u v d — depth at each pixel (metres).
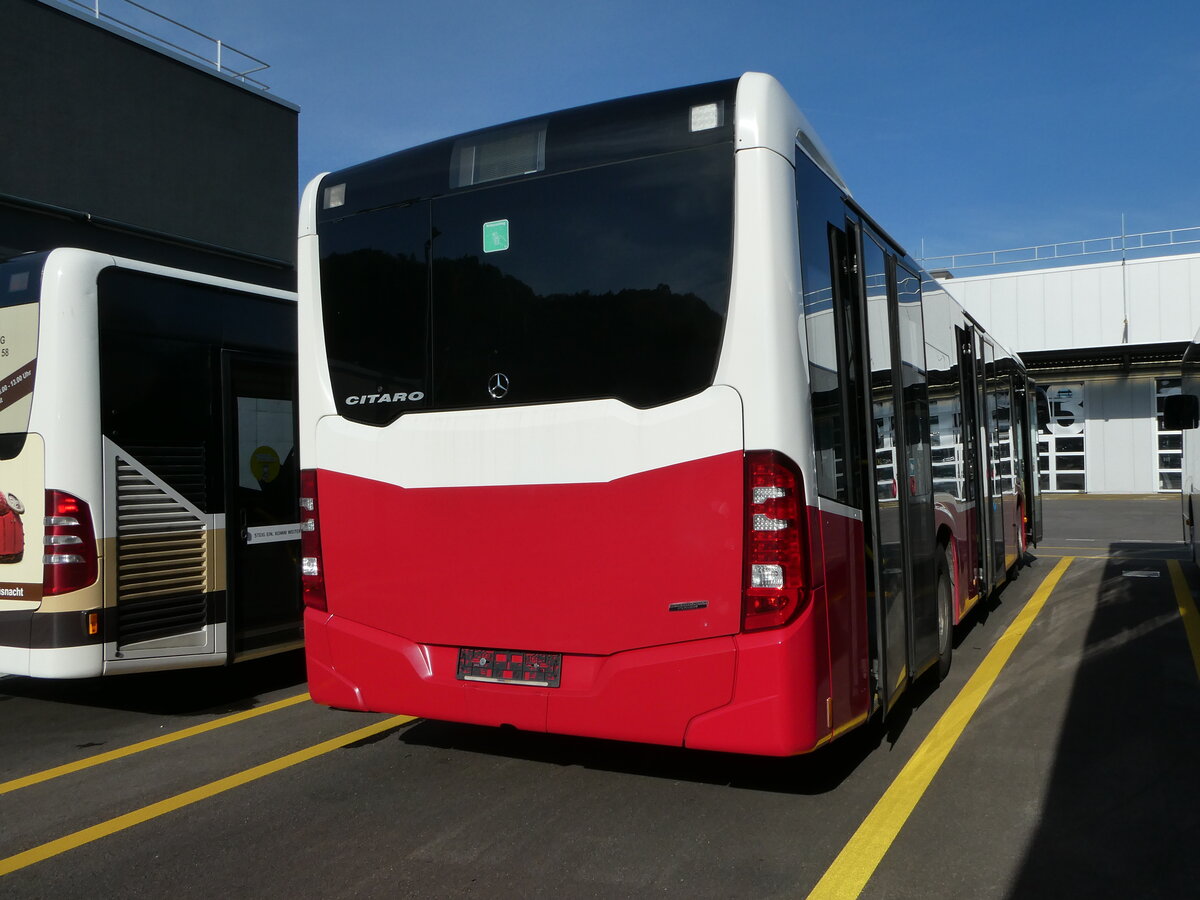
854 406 4.60
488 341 4.33
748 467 3.76
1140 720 5.71
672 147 4.02
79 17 14.16
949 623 6.82
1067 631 8.59
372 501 4.58
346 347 4.71
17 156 13.37
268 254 17.31
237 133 16.69
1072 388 32.97
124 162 14.84
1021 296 32.12
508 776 4.77
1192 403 11.07
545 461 4.15
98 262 5.80
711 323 3.87
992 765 4.88
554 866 3.69
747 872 3.62
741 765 4.89
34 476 5.62
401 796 4.52
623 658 4.00
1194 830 4.01
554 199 4.24
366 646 4.57
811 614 3.79
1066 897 3.40
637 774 4.77
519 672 4.22
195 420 6.27
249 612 6.53
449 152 4.54
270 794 4.59
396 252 4.61
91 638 5.60
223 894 3.51
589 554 4.06
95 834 4.13
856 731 5.48
